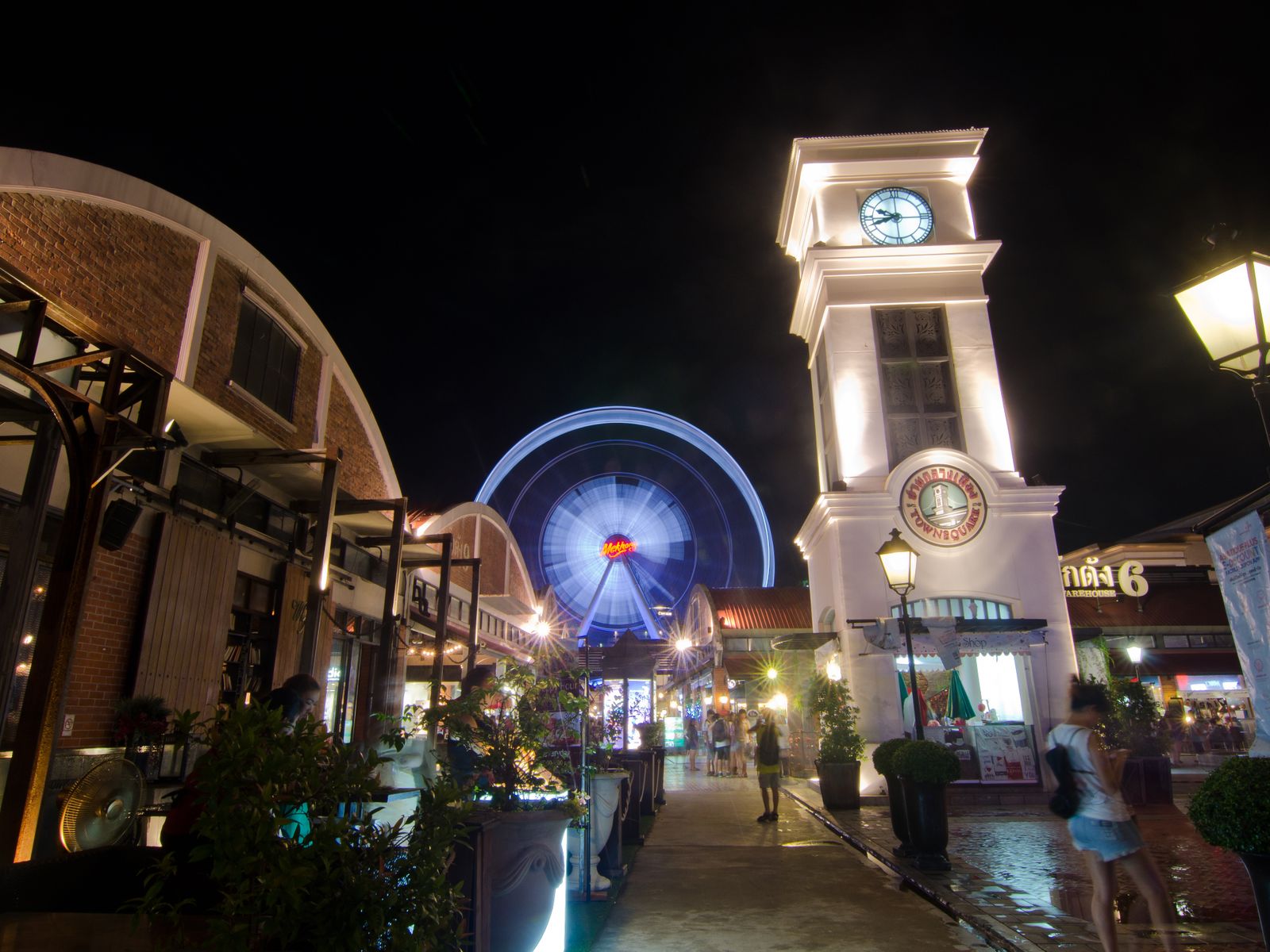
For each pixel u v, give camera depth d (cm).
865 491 1830
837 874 905
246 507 1162
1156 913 518
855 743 1451
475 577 1795
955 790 1516
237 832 254
